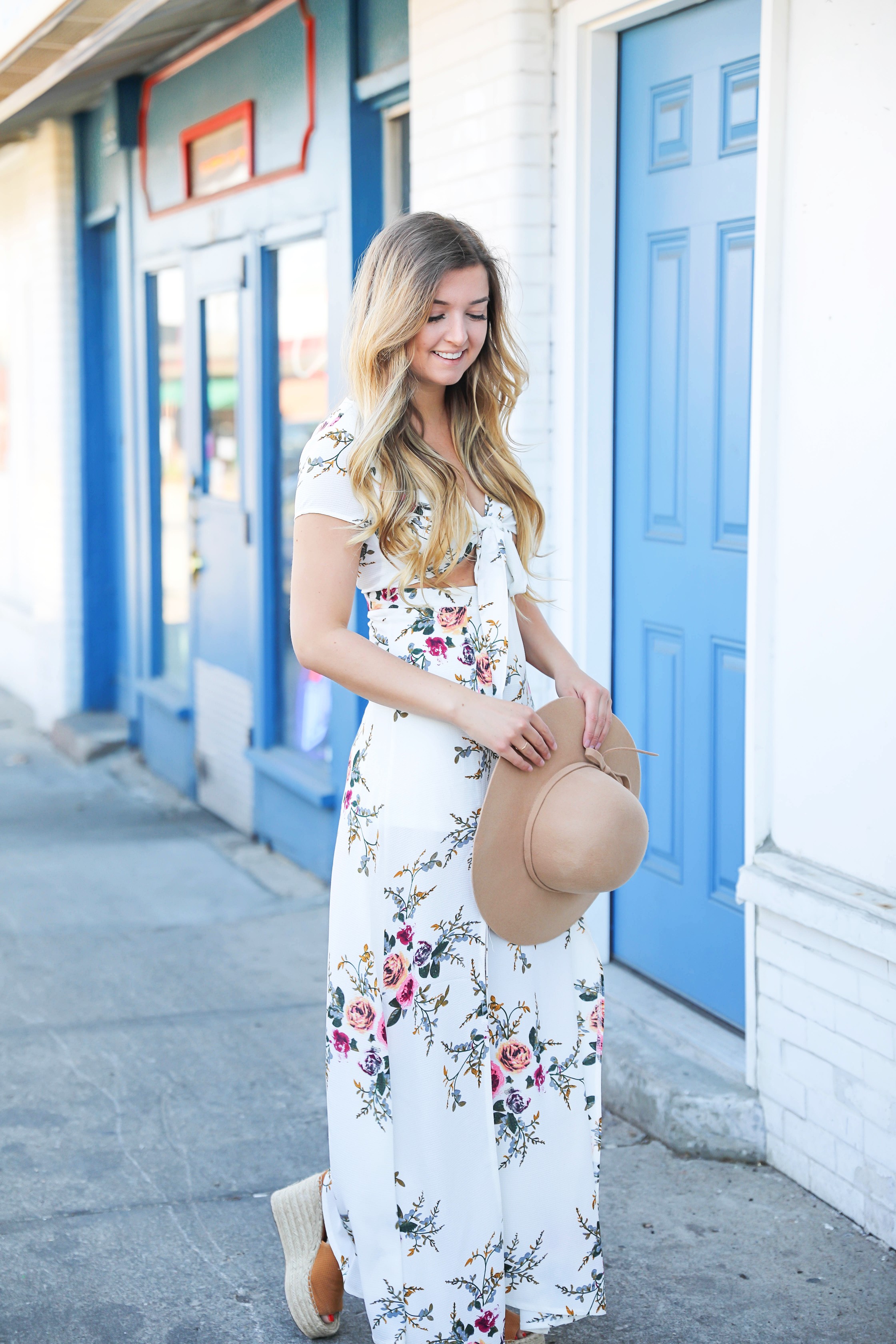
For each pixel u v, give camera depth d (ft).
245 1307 8.45
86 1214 9.50
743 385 10.43
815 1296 8.38
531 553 7.76
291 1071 11.82
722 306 10.59
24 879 17.98
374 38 14.78
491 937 7.10
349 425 6.93
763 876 9.53
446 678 6.98
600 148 11.60
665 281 11.25
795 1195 9.50
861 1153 8.96
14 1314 8.36
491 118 11.95
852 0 8.36
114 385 26.35
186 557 22.70
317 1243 8.04
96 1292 8.60
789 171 8.98
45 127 25.89
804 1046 9.41
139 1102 11.22
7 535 32.71
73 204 25.94
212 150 19.44
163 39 18.56
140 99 22.12
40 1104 11.19
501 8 11.62
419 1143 7.04
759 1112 9.93
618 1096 10.70
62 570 27.02
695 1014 11.36
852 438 8.64
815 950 9.21
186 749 22.31
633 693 12.05
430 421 7.28
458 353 6.81
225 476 20.08
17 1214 9.50
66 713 27.43
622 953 12.44
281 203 17.11
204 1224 9.38
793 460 9.15
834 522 8.84
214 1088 11.50
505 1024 7.18
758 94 10.06
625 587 12.05
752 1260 8.77
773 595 9.44
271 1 16.93
